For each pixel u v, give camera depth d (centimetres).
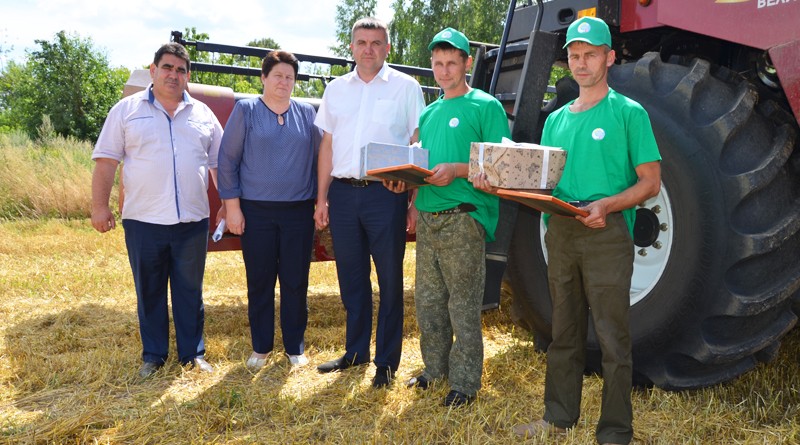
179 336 379
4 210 1069
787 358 362
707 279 296
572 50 255
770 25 281
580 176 259
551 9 373
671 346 313
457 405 312
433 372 339
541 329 373
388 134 342
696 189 298
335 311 511
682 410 302
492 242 336
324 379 356
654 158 248
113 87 2345
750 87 301
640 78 320
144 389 342
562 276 267
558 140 269
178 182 361
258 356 381
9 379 352
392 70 353
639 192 248
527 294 368
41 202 1065
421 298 333
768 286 288
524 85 332
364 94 345
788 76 274
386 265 345
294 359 382
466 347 316
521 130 332
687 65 331
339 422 300
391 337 346
